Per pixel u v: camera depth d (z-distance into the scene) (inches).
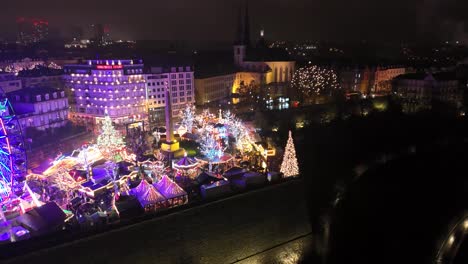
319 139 5398.6
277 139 4985.2
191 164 3339.1
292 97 7795.3
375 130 5954.7
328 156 4768.7
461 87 7746.1
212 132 4296.3
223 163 3533.5
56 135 4835.1
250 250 2726.4
